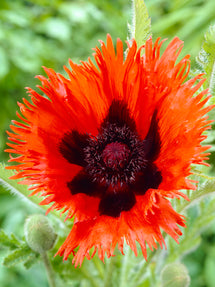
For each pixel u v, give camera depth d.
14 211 0.66
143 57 0.40
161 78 0.40
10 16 0.75
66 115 0.43
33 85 0.77
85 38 0.88
